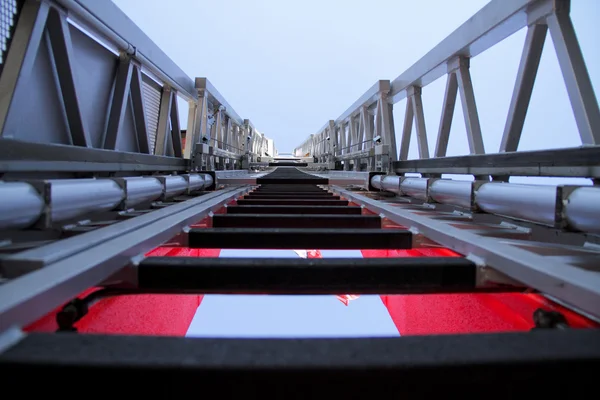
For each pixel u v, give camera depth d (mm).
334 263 942
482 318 1515
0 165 1319
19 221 1047
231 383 489
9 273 821
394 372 493
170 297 2043
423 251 2033
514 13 1802
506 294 1274
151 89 3148
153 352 505
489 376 497
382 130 3918
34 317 618
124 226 1274
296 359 502
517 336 557
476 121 2408
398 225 1750
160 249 1751
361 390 496
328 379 492
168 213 1647
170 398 485
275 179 4246
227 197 2557
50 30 1768
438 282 959
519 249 1003
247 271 931
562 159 1547
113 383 479
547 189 1278
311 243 1327
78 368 475
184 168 3730
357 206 2283
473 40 2168
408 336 565
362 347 533
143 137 2842
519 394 500
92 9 1890
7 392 479
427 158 2996
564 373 500
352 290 940
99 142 2344
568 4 1582
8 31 1513
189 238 1353
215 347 524
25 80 1552
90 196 1421
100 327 1264
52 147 1611
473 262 981
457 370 494
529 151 1748
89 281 791
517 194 1427
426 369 494
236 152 7656
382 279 944
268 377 490
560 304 1003
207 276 933
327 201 2611
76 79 1912
